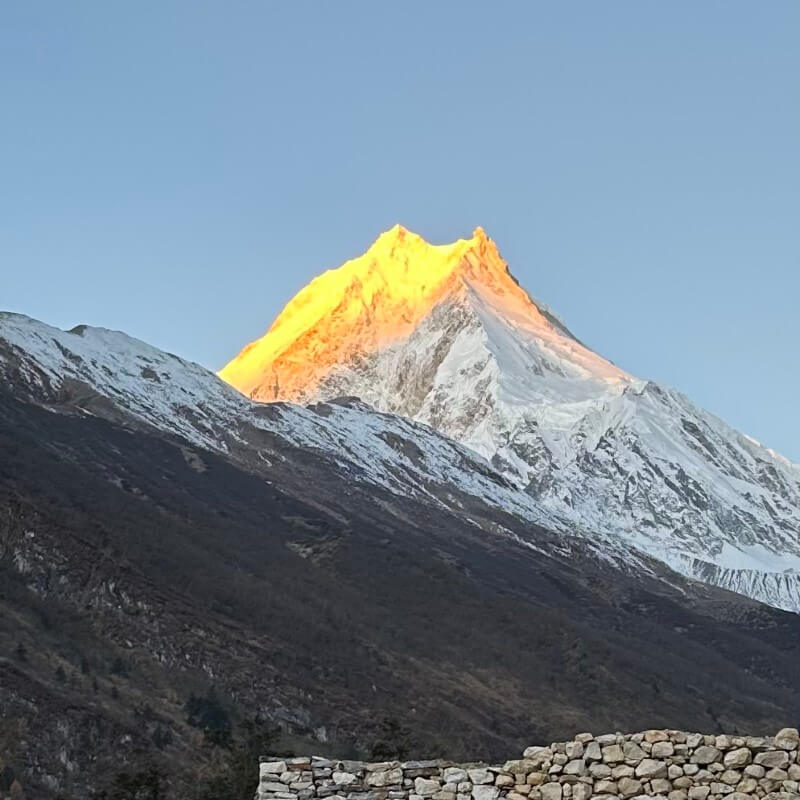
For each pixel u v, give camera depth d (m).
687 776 27.16
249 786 72.69
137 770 104.25
